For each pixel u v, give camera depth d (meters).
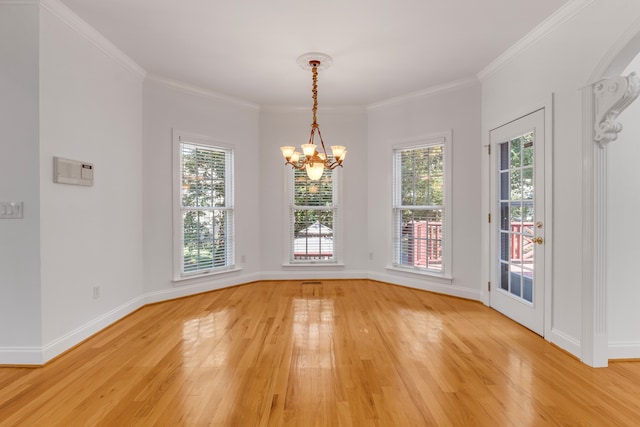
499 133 3.63
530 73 3.12
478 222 4.07
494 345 2.80
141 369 2.40
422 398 2.03
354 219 5.23
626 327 2.50
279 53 3.46
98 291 3.15
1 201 2.48
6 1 2.46
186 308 3.85
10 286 2.48
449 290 4.34
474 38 3.16
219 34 3.09
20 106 2.48
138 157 3.84
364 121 5.21
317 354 2.64
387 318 3.49
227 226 4.82
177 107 4.24
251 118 5.05
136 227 3.80
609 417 1.85
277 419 1.84
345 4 2.64
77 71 2.88
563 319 2.71
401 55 3.50
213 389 2.14
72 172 2.78
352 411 1.91
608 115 2.31
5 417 1.86
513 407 1.94
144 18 2.83
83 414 1.88
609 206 2.47
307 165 3.27
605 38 2.32
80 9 2.69
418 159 4.71
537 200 3.02
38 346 2.47
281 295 4.39
